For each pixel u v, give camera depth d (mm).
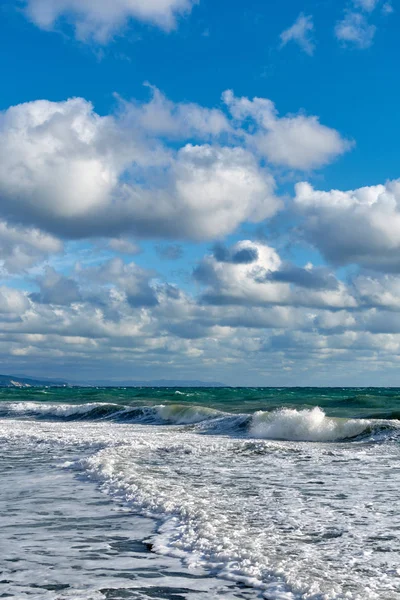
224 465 15609
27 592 5863
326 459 16938
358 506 10062
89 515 9398
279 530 8297
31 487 12055
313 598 5555
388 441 21078
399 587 5777
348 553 7098
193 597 5738
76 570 6590
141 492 10984
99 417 38000
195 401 48875
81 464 15172
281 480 13055
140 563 6828
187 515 9102
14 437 23391
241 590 5926
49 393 74062
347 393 80562
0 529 8500
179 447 19062
